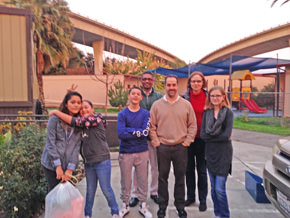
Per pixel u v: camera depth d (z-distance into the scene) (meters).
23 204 2.56
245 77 16.44
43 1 11.41
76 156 2.32
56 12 12.00
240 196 3.41
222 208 2.63
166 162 2.71
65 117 2.27
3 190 2.46
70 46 13.73
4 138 3.55
